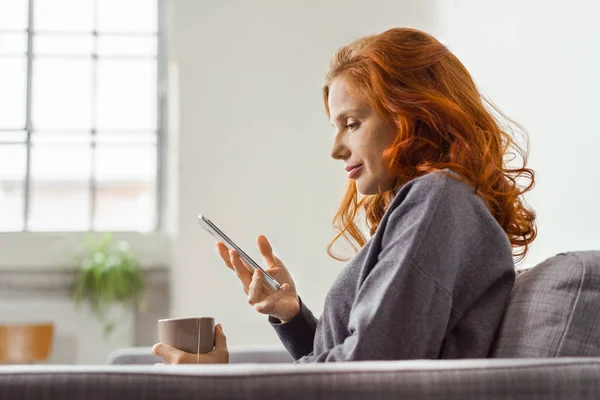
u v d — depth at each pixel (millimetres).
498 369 970
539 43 2736
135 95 5793
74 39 5793
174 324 1316
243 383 927
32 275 5328
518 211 1434
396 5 4844
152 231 5645
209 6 5164
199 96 5082
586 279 1168
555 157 2598
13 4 5797
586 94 2402
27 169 5680
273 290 1512
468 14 3588
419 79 1385
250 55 5121
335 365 967
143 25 5812
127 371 942
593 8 2369
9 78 5742
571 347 1145
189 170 5016
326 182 5008
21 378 936
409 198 1224
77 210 5684
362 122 1390
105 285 5156
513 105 2934
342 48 1464
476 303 1235
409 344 1108
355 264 1353
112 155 5742
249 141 5051
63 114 5746
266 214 4984
